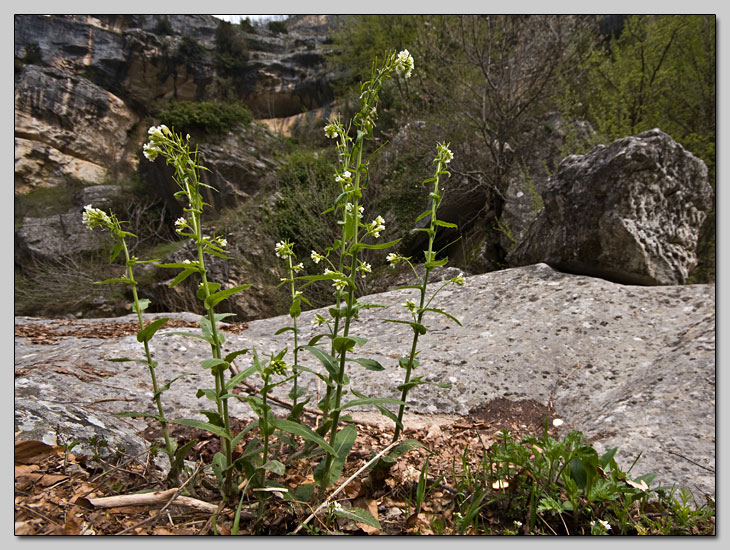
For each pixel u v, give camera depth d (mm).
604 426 2549
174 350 3480
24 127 22625
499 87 8578
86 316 12023
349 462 2293
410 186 9383
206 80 26594
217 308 9727
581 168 4676
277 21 31156
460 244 8891
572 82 8828
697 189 4672
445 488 2045
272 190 12281
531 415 2957
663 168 4379
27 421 2055
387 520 1849
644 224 4387
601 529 1681
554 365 3375
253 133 16516
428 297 4754
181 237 14477
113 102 25375
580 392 3074
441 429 2791
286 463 2043
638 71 8242
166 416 2576
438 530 1769
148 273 11812
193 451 2312
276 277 9664
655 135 4457
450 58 9500
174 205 16312
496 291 4527
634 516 1810
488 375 3305
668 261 4477
